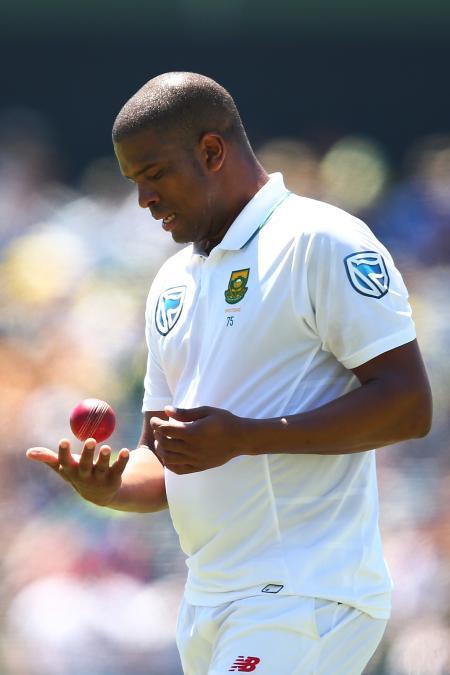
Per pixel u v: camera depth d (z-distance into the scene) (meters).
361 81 41.25
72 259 27.78
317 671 10.37
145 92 10.81
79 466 10.42
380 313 10.14
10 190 32.06
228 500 10.62
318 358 10.46
